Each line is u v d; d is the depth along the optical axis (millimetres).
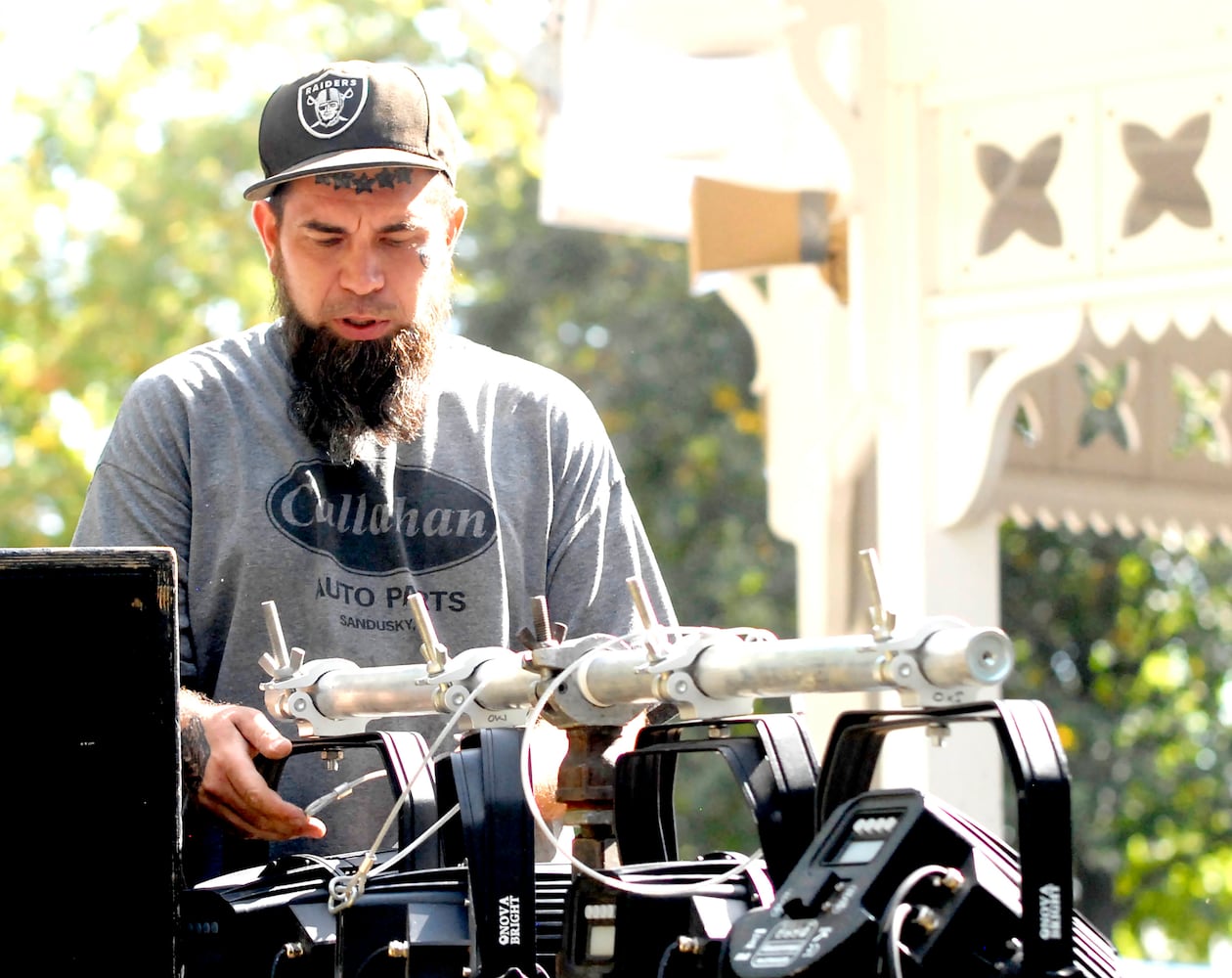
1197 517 17391
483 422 8281
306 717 6418
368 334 7762
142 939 5418
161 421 8062
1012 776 4645
